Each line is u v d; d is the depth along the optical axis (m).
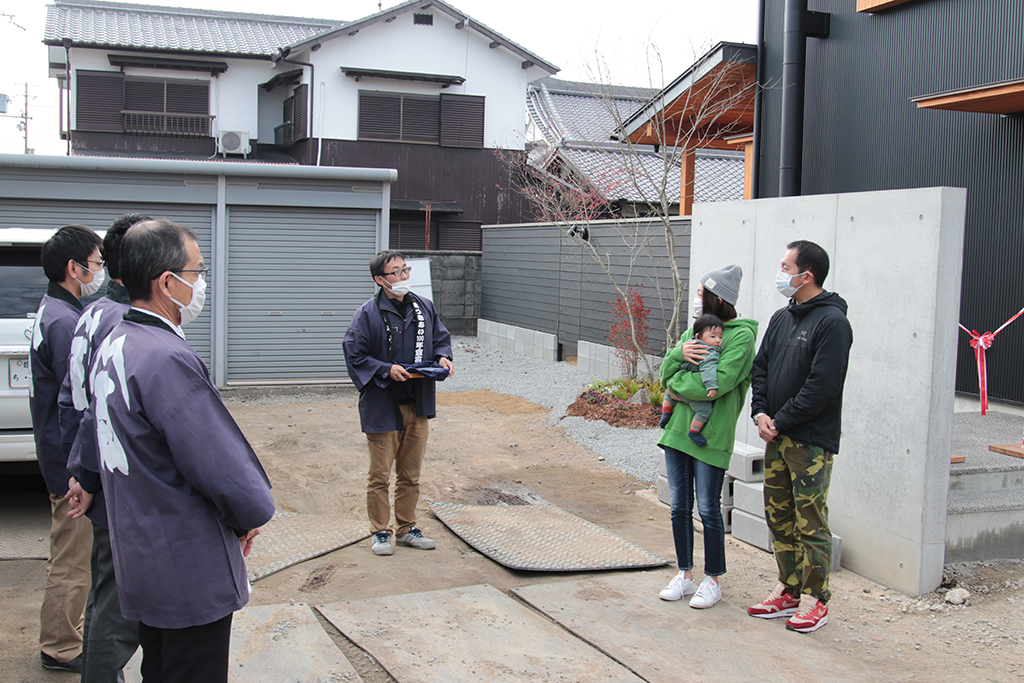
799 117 8.45
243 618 3.76
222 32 20.89
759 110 9.41
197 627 2.21
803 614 3.90
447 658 3.43
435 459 7.15
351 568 4.54
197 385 2.19
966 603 4.23
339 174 9.52
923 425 4.22
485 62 19.89
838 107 8.35
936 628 3.95
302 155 19.22
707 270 5.95
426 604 4.01
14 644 3.61
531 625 3.80
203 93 19.62
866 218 4.56
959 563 4.69
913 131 7.52
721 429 4.03
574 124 20.61
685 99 10.23
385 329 4.70
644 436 7.70
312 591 4.20
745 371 3.99
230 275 9.44
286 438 7.55
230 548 2.28
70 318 3.30
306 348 9.78
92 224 8.93
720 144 12.23
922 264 4.22
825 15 8.39
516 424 8.66
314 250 9.70
